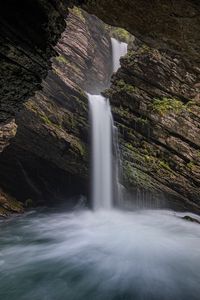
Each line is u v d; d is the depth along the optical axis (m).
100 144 17.50
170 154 16.16
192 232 14.57
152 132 16.39
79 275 9.91
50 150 17.20
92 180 17.81
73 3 6.55
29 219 17.02
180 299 8.72
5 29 5.94
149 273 10.20
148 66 16.41
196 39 6.23
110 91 17.80
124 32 29.78
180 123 15.84
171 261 11.28
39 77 7.41
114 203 17.77
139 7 5.93
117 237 13.87
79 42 22.47
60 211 18.91
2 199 17.25
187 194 16.00
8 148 17.39
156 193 16.56
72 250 12.18
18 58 6.58
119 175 17.25
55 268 10.43
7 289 9.02
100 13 6.62
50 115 16.80
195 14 5.51
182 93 16.11
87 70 24.31
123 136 17.06
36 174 18.83
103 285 9.33
